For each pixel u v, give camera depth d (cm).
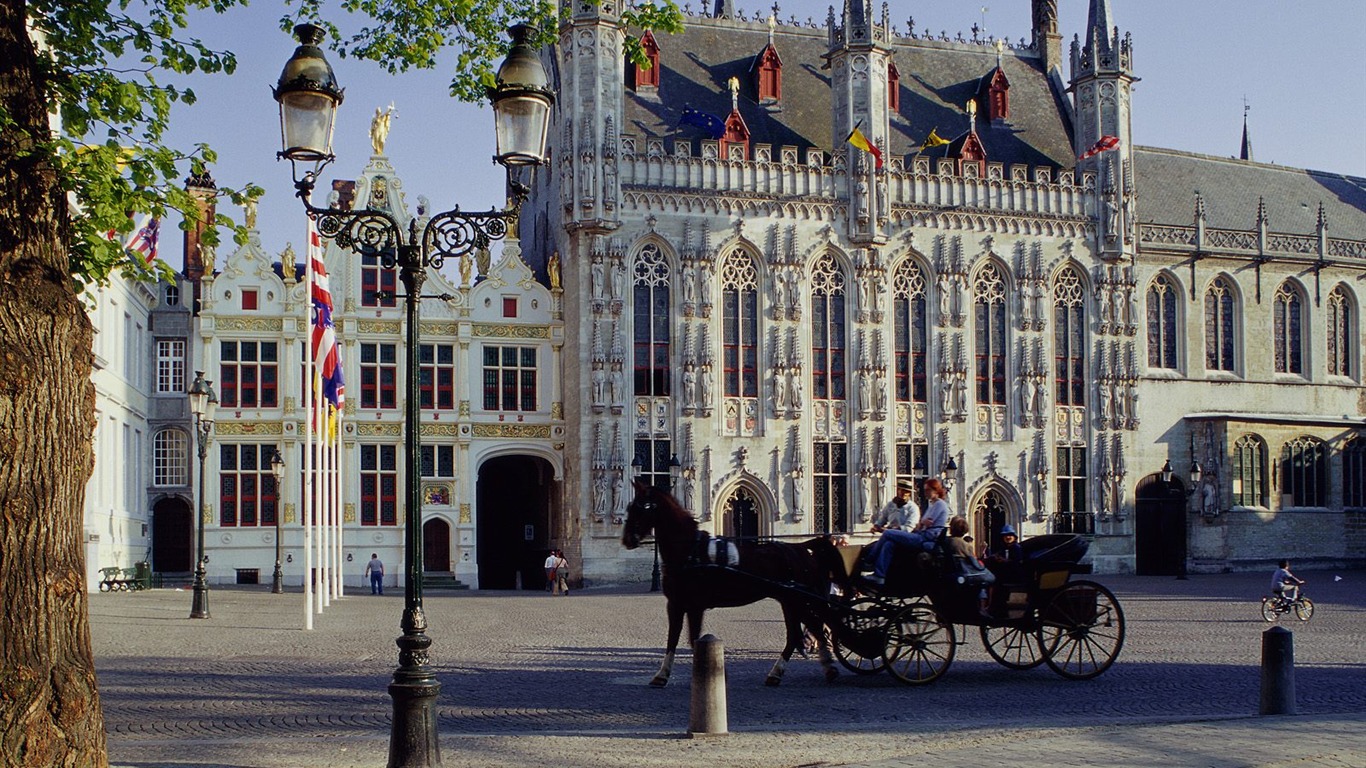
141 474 6228
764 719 1852
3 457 1161
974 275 6812
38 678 1164
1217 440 7081
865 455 6488
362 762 1480
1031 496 6775
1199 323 7275
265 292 6069
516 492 7106
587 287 6159
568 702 2025
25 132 1218
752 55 7131
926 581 2245
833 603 2206
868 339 6525
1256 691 2128
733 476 6319
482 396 6278
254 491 6041
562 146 6234
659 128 6544
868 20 6569
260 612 4106
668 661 2198
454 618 3925
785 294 6431
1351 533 7394
